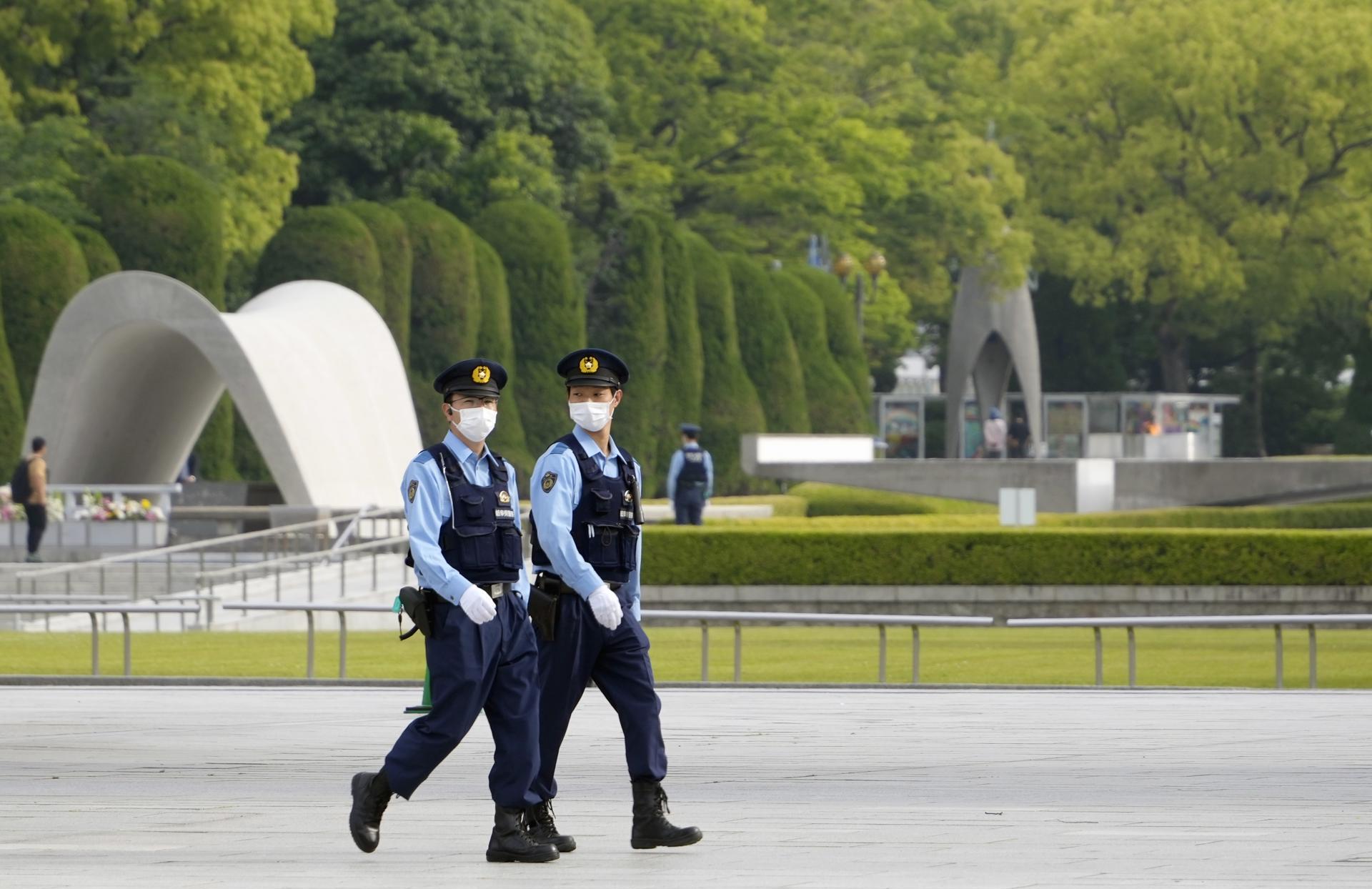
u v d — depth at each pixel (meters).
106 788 33.09
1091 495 110.88
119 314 98.94
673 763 36.69
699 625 78.12
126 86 155.75
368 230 131.62
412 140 167.88
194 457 128.25
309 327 105.94
